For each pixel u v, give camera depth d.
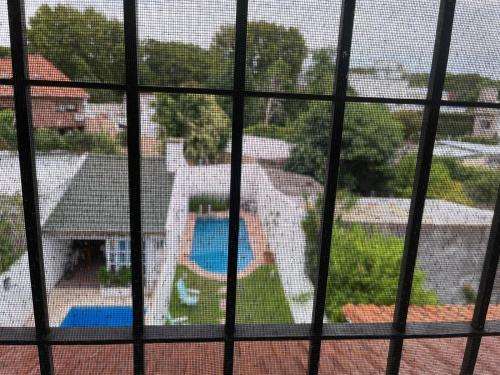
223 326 1.23
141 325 1.16
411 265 1.23
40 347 1.14
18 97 0.99
